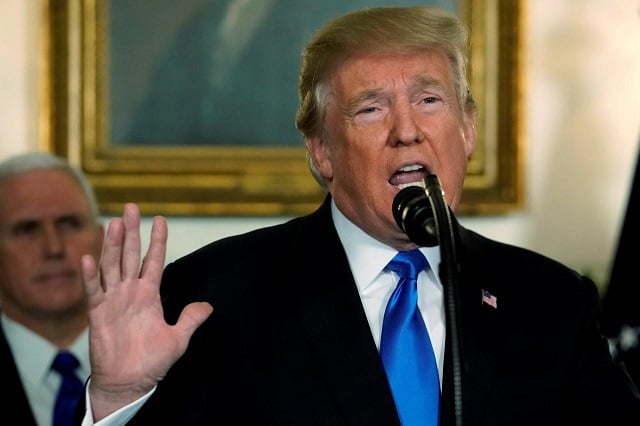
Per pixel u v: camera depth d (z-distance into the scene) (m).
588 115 8.24
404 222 3.43
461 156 4.02
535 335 4.02
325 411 3.79
